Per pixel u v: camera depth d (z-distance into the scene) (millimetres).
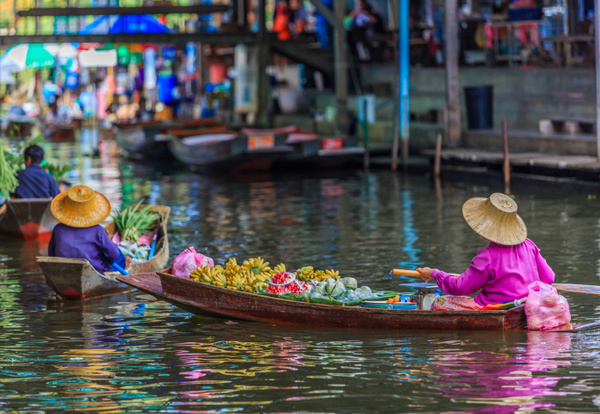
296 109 41562
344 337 10258
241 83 40375
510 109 30000
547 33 29391
